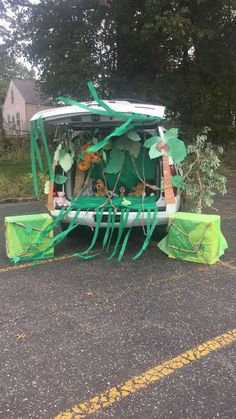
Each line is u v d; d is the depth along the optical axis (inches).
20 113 1892.2
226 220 306.3
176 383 117.2
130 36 626.8
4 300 171.3
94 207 221.1
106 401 110.5
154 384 117.0
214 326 147.6
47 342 138.8
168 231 221.5
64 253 233.1
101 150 225.0
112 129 223.8
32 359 129.5
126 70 687.7
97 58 658.2
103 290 180.1
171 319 153.2
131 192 239.3
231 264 211.5
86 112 201.6
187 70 708.7
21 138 859.4
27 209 358.0
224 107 749.3
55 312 159.9
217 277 193.8
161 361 127.5
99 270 205.2
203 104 722.8
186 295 173.8
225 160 669.3
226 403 108.8
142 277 195.0
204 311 159.0
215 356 129.6
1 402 110.5
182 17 545.6
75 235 267.0
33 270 206.8
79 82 621.9
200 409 106.7
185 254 215.8
